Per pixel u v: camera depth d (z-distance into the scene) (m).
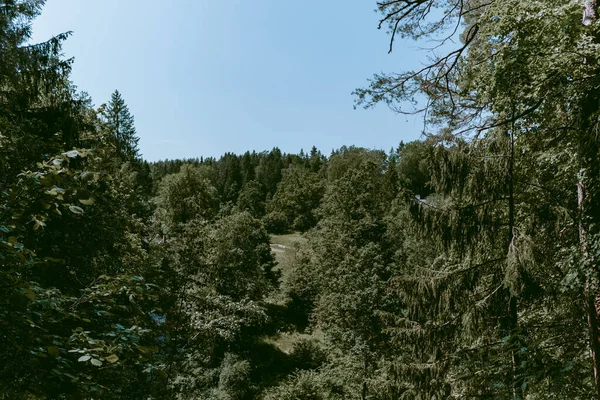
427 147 9.00
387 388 12.41
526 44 5.40
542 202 8.62
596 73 5.16
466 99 8.43
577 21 4.86
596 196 5.62
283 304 36.50
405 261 25.62
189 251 15.55
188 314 14.35
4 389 2.46
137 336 3.14
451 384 9.13
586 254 5.62
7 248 2.68
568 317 7.95
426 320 9.89
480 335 8.79
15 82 10.56
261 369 26.55
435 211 9.23
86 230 9.31
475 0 8.03
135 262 14.30
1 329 2.44
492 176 8.73
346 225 27.70
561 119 7.07
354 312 21.31
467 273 9.03
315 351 27.19
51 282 7.75
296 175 76.38
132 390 8.74
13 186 2.73
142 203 36.75
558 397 5.73
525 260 7.84
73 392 2.44
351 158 57.31
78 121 12.48
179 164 124.31
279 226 66.81
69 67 11.62
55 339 2.59
